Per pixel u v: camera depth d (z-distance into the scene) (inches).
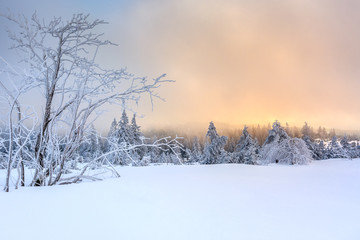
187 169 264.5
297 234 73.6
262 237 71.3
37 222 84.4
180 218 89.2
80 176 191.6
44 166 188.5
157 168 279.7
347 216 91.2
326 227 79.5
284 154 673.0
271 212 96.7
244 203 110.7
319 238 70.3
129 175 211.8
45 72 184.5
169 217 90.4
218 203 110.6
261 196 125.3
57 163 192.9
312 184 167.2
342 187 155.9
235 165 327.6
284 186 157.0
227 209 100.8
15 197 118.1
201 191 136.9
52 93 187.6
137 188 143.6
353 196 127.1
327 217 90.0
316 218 88.8
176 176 201.3
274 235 72.9
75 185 154.9
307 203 111.2
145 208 102.1
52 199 115.6
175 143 205.9
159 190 138.4
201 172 235.1
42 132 183.0
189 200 116.2
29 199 114.8
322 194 131.6
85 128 203.0
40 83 175.6
